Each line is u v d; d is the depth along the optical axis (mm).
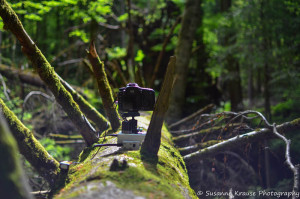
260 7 8305
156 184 2076
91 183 2020
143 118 4777
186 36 8586
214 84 10164
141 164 2445
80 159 3193
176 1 9578
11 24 2756
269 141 5059
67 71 9305
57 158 5113
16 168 1460
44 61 3074
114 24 8945
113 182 1996
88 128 3379
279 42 8570
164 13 10742
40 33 9500
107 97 3477
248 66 9867
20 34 2840
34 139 3041
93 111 3924
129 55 8797
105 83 3410
